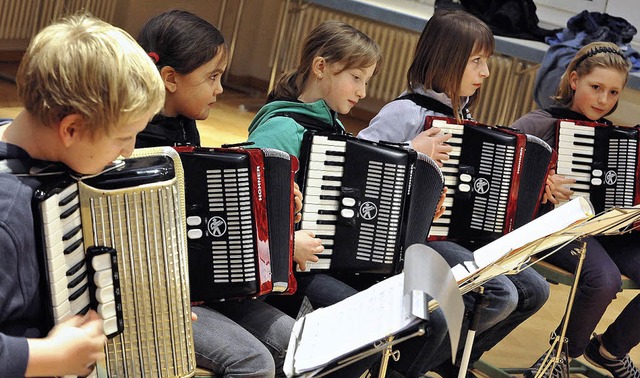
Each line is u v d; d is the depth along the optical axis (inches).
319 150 103.2
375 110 285.0
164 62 93.1
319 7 276.8
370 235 105.0
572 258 125.0
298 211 99.1
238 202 89.0
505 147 120.5
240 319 94.3
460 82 121.2
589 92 137.4
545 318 157.4
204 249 88.7
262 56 298.8
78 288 66.2
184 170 87.6
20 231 60.4
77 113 60.9
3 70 244.2
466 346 89.5
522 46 223.1
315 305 102.3
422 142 116.0
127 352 71.4
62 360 61.0
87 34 61.6
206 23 95.6
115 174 68.1
